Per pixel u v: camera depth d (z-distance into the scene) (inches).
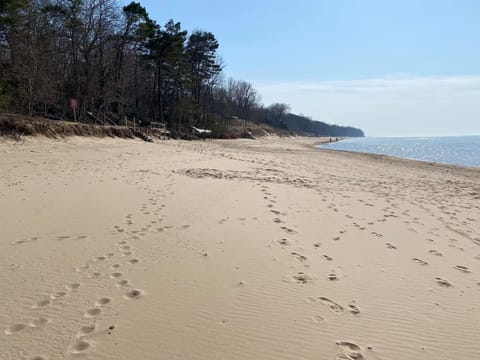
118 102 1473.9
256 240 220.2
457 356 114.9
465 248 230.2
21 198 291.7
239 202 323.6
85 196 313.4
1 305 130.9
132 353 107.3
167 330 120.3
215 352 110.2
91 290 145.6
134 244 202.2
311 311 138.1
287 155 1160.2
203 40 2273.6
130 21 1398.9
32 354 104.1
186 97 2075.5
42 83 936.9
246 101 4084.6
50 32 1084.5
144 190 354.9
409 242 235.0
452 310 144.6
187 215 269.6
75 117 1075.9
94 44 1266.0
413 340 122.3
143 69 1800.0
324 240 229.0
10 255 177.5
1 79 847.7
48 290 144.1
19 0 890.1
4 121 682.2
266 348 113.7
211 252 196.4
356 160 1140.5
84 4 1179.3
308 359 109.5
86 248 192.4
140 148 881.5
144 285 152.6
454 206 382.9
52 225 228.8
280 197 360.5
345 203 354.3
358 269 183.3
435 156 1936.5
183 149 997.8
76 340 111.8
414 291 160.7
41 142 710.5
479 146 3513.8
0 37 941.8
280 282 162.7
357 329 127.1
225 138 2399.1
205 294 147.7
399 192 468.4
